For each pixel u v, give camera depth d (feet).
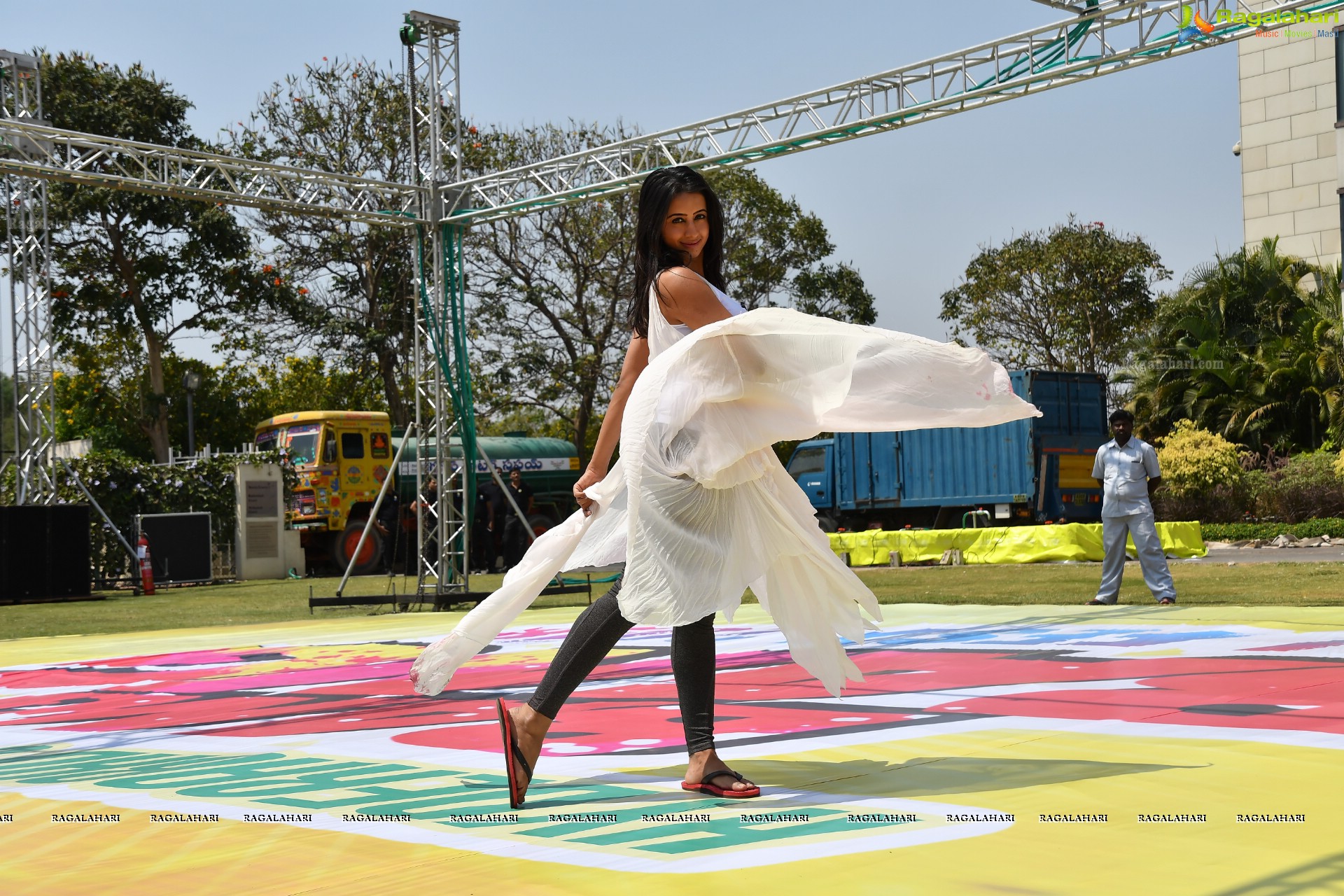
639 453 8.55
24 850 7.77
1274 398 82.84
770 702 14.26
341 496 76.59
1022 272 116.37
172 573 68.95
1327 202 92.02
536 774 10.00
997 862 6.55
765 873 6.48
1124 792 8.26
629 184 38.88
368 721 14.35
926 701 13.83
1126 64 31.19
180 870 7.05
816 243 106.63
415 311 44.04
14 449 62.23
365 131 95.35
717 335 8.72
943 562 58.54
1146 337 90.94
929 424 8.79
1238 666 15.98
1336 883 5.95
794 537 9.02
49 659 26.32
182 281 99.25
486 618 9.00
